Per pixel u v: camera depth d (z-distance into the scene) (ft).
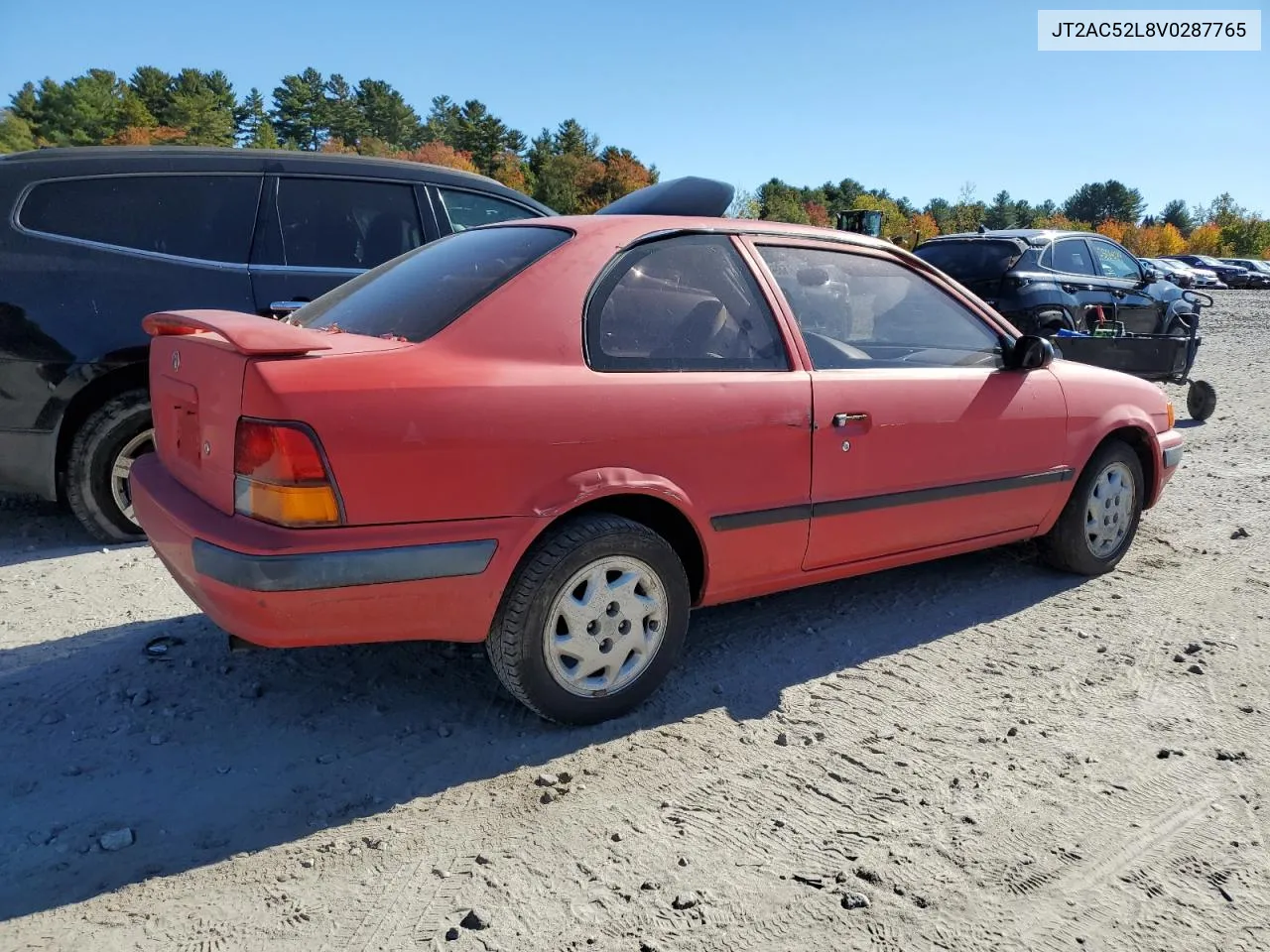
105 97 315.37
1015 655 11.86
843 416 10.97
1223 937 6.99
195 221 15.92
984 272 32.40
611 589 9.57
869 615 13.14
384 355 8.48
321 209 17.19
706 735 9.77
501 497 8.71
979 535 13.03
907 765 9.25
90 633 11.93
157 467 10.31
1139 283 36.11
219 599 8.19
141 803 8.36
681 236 10.66
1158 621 13.04
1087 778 9.05
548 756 9.30
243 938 6.77
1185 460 23.77
